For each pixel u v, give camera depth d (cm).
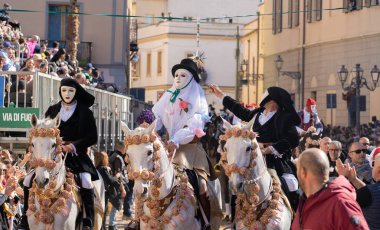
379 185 1120
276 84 6662
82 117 1454
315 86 5769
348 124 5094
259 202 1310
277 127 1409
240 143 1262
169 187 1317
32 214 1384
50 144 1327
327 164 932
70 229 1405
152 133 1273
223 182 1688
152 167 1265
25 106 1944
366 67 4991
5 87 1962
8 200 1609
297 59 6112
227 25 9181
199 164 1414
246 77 7844
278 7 6662
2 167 1555
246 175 1264
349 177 1113
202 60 1509
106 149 2639
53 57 3017
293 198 1402
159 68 9394
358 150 1580
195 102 1440
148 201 1312
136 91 5912
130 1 6347
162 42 9331
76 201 1414
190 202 1346
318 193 928
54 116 1465
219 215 1473
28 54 3020
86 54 4803
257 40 7450
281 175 1405
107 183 1972
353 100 4153
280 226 1318
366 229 909
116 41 4931
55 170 1351
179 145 1411
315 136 2114
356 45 5138
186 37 9238
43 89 1930
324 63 5619
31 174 1429
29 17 4781
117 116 2912
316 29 5775
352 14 5206
